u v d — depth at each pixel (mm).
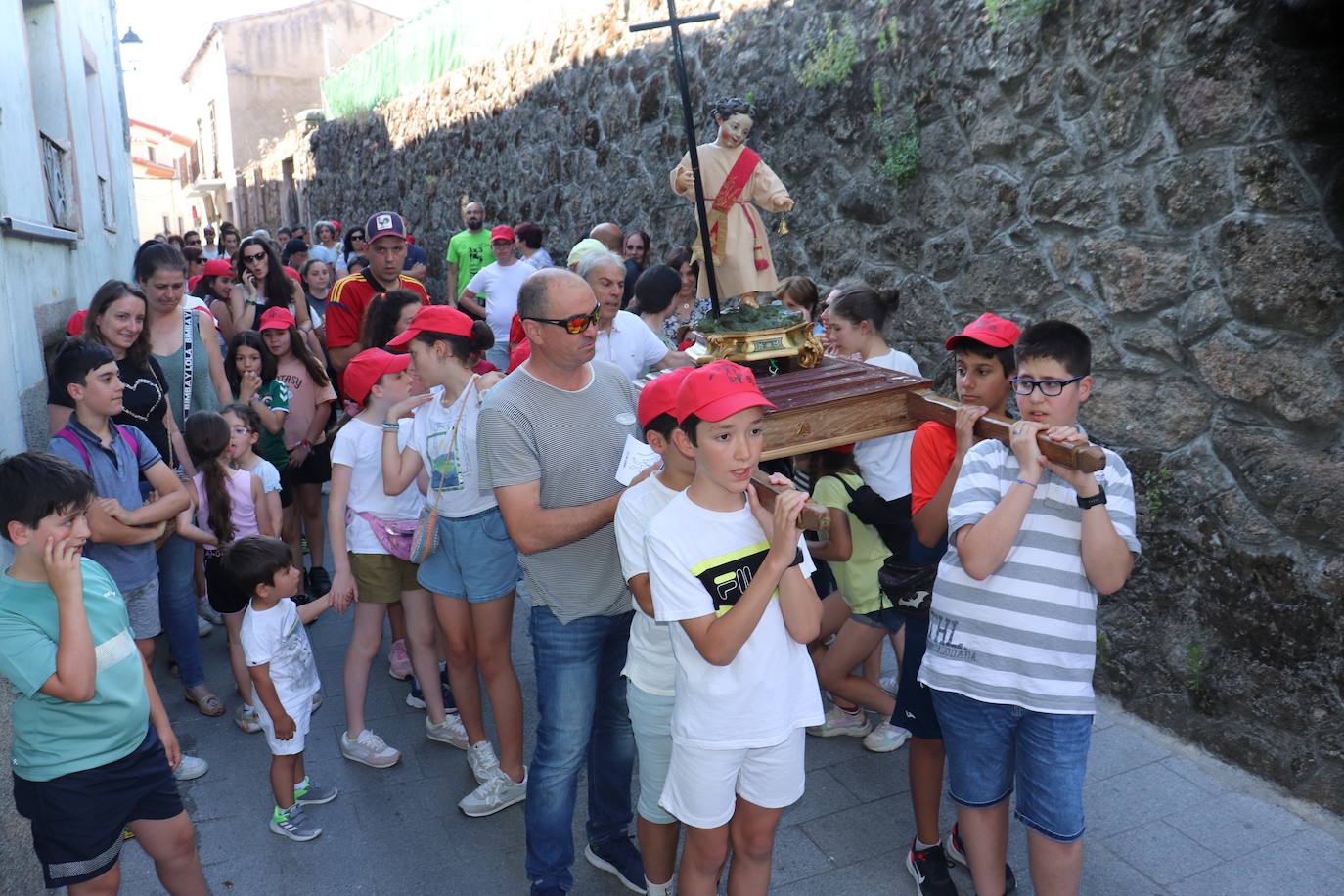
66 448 3654
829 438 2887
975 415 2701
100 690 2564
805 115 5867
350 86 16062
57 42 6938
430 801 3789
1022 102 4438
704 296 4578
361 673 4055
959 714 2688
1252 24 3465
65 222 6906
